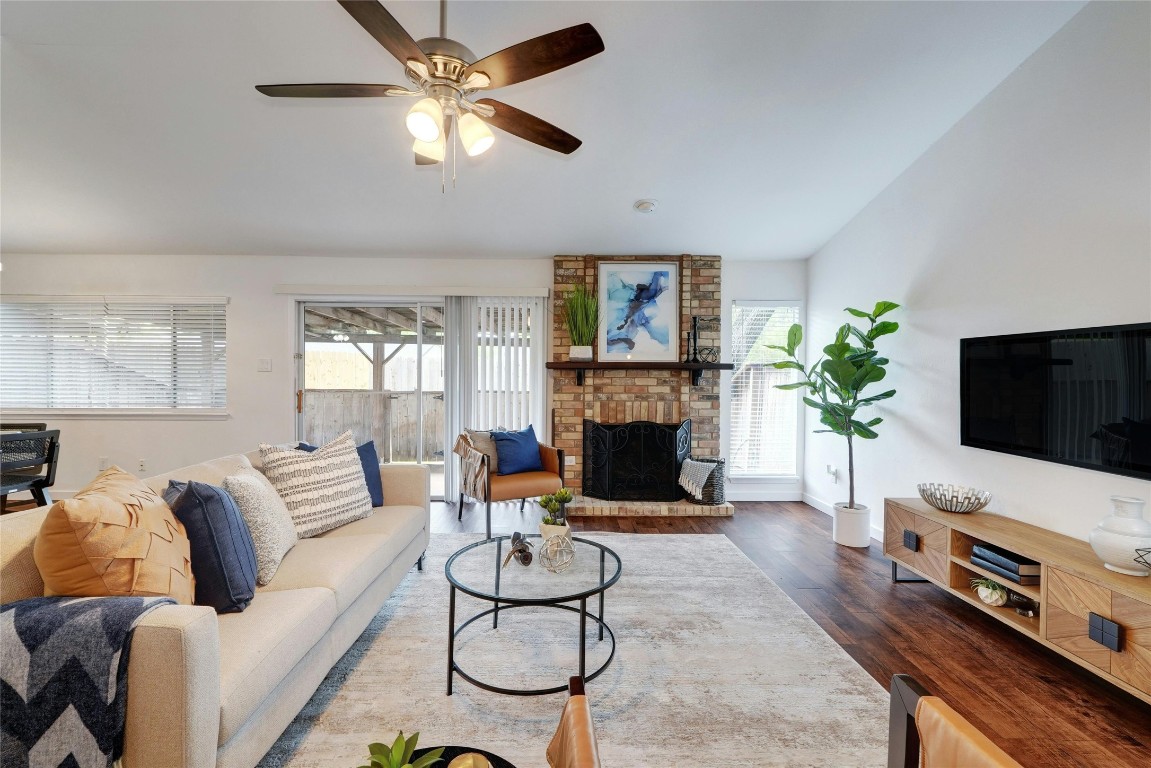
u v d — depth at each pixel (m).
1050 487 2.49
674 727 1.75
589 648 2.25
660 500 4.72
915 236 3.44
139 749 1.13
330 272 4.84
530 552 2.19
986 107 2.88
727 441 5.05
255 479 2.08
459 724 1.76
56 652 1.11
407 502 3.01
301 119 3.04
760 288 4.99
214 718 1.20
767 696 1.93
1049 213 2.51
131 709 1.13
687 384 4.86
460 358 4.89
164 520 1.50
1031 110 2.61
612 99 2.87
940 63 2.66
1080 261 2.36
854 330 3.63
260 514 1.90
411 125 1.65
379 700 1.88
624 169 3.54
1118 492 2.19
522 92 2.81
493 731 1.73
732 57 2.59
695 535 3.90
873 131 3.17
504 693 1.81
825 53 2.57
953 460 3.12
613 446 4.76
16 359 4.74
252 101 2.89
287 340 4.82
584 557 2.29
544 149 3.33
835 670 2.10
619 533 3.95
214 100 2.88
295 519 2.30
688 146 3.29
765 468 5.07
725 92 2.82
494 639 2.32
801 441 5.02
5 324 4.73
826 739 1.70
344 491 2.53
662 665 2.12
